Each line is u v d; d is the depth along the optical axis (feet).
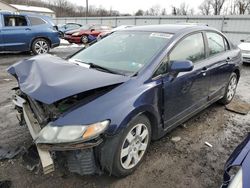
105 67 9.92
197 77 11.43
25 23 33.83
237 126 13.20
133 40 11.13
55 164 8.91
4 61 30.17
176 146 10.91
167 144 11.03
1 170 8.87
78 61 10.88
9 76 22.25
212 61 12.74
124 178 8.77
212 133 12.30
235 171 6.35
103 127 7.30
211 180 8.89
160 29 11.46
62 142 7.02
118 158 8.12
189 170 9.37
